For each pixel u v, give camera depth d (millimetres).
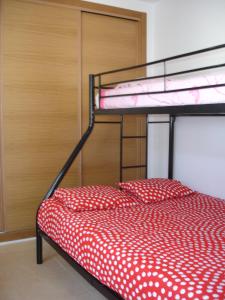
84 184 3406
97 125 3432
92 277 1756
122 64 3531
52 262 2617
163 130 3580
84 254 1796
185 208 2379
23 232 3107
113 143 3537
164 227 1924
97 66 3393
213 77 1881
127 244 1643
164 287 1292
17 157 3041
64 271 2465
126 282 1462
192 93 1953
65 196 2375
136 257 1496
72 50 3217
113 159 3551
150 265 1416
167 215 2186
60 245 2141
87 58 3332
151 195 2557
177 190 2719
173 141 3311
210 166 2992
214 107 1811
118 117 3541
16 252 2811
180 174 3350
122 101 2570
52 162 3201
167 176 3553
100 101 2861
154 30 3648
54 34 3117
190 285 1248
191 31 3162
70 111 3254
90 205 2268
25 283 2281
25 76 3020
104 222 1995
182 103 2027
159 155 3656
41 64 3082
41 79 3092
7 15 2906
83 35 3293
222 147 2861
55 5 3088
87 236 1817
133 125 3637
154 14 3641
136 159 3684
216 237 1764
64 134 3238
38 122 3107
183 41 3264
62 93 3199
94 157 3441
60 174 2684
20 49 2980
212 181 2979
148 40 3658
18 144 3037
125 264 1494
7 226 3049
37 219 2545
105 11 3348
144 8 3594
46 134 3154
